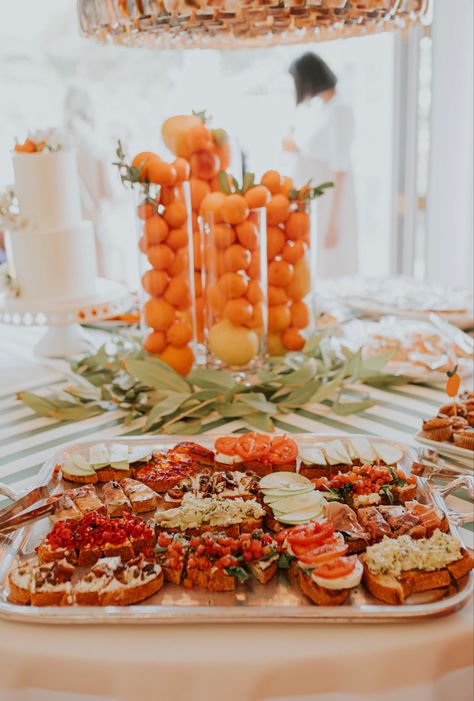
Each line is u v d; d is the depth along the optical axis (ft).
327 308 6.99
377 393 5.36
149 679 2.58
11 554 3.16
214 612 2.67
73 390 5.25
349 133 11.76
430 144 11.87
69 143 6.38
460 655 2.69
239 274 4.94
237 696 2.57
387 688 2.62
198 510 3.36
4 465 4.26
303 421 4.85
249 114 15.67
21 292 6.45
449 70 11.37
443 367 5.41
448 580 2.86
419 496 3.56
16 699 2.66
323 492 3.55
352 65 15.14
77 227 6.44
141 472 3.91
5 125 16.42
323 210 12.15
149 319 5.17
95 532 3.18
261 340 5.22
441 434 4.17
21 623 2.74
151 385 4.97
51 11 16.07
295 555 2.97
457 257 12.10
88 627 2.72
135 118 16.17
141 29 5.14
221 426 4.75
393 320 6.33
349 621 2.65
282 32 5.89
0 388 5.71
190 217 5.09
